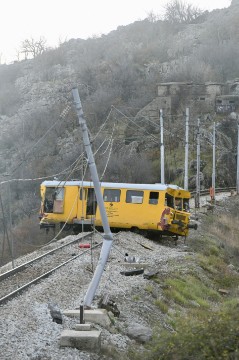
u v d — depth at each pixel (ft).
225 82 341.62
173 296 67.21
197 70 354.13
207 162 256.73
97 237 100.58
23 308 49.06
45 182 114.11
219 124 278.26
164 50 438.40
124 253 86.74
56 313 47.75
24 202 199.52
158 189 105.50
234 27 467.11
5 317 45.37
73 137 253.44
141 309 57.21
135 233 105.91
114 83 339.36
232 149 270.67
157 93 308.60
